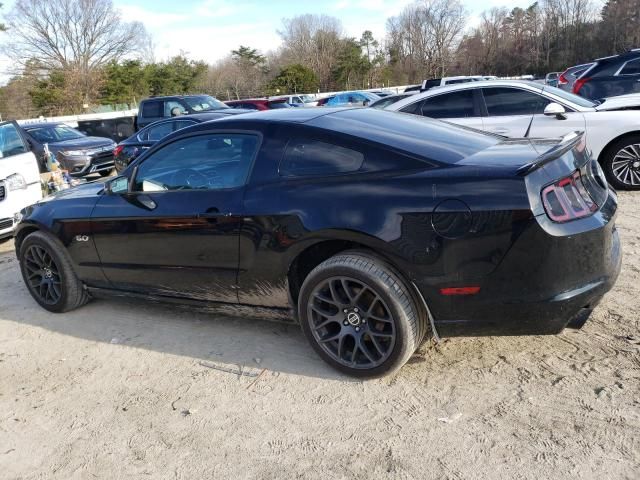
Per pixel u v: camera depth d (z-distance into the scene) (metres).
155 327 4.23
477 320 2.90
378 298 2.99
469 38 69.12
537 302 2.76
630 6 61.78
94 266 4.27
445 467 2.48
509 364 3.22
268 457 2.67
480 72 69.25
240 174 3.50
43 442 2.97
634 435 2.54
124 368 3.67
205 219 3.51
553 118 6.88
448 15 65.19
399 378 3.19
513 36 68.81
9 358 3.98
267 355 3.63
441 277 2.85
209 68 61.19
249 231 3.35
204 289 3.72
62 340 4.18
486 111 7.22
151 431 2.96
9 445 2.97
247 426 2.92
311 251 3.33
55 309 4.66
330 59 63.38
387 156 3.07
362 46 64.69
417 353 3.44
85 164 12.20
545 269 2.71
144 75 56.00
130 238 3.93
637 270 4.38
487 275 2.78
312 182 3.20
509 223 2.68
